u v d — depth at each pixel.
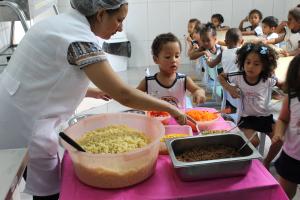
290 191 1.63
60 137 0.99
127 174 0.91
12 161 0.86
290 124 1.55
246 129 2.11
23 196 1.75
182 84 1.80
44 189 1.21
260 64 1.98
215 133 1.12
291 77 1.50
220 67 2.96
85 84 1.11
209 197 0.90
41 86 1.09
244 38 3.84
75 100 1.14
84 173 0.93
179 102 1.81
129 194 0.91
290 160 1.55
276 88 2.33
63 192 0.93
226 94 2.44
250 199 0.94
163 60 1.73
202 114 1.40
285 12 5.21
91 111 3.03
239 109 2.15
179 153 1.07
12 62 1.18
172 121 1.35
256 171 1.00
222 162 0.92
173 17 5.05
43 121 1.13
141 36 5.11
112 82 0.97
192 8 5.04
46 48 1.03
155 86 1.80
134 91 1.00
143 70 4.98
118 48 4.82
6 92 1.15
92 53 0.97
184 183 0.95
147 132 1.16
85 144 1.03
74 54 0.98
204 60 3.42
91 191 0.93
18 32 2.43
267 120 2.15
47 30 1.04
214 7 5.07
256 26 4.54
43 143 1.14
